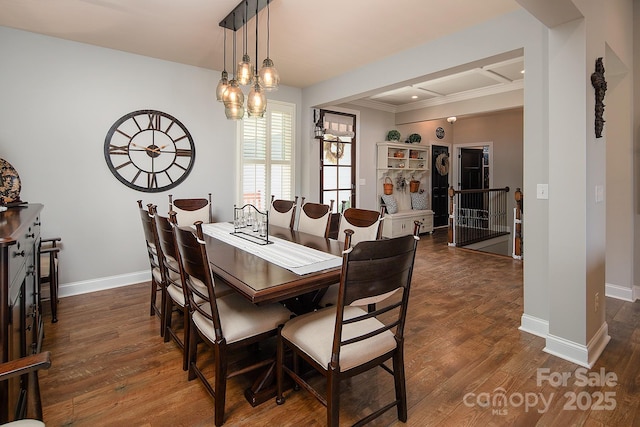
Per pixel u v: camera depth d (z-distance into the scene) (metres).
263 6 2.67
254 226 3.02
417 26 3.03
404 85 3.80
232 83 2.76
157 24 3.01
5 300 1.36
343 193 6.01
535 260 2.65
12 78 3.13
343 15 2.83
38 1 2.62
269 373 1.91
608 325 2.81
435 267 4.62
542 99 2.59
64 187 3.42
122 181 3.73
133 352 2.39
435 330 2.72
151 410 1.80
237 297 2.13
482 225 8.02
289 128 5.02
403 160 7.12
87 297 3.44
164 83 3.93
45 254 3.16
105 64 3.57
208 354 2.39
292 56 3.76
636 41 3.26
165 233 2.11
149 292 3.60
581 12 2.10
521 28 2.71
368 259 1.42
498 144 7.66
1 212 2.29
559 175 2.30
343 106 5.94
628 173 3.31
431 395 1.92
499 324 2.83
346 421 1.72
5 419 1.25
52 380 2.05
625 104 3.29
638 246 3.32
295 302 2.31
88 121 3.51
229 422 1.72
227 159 4.46
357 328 1.70
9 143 3.14
